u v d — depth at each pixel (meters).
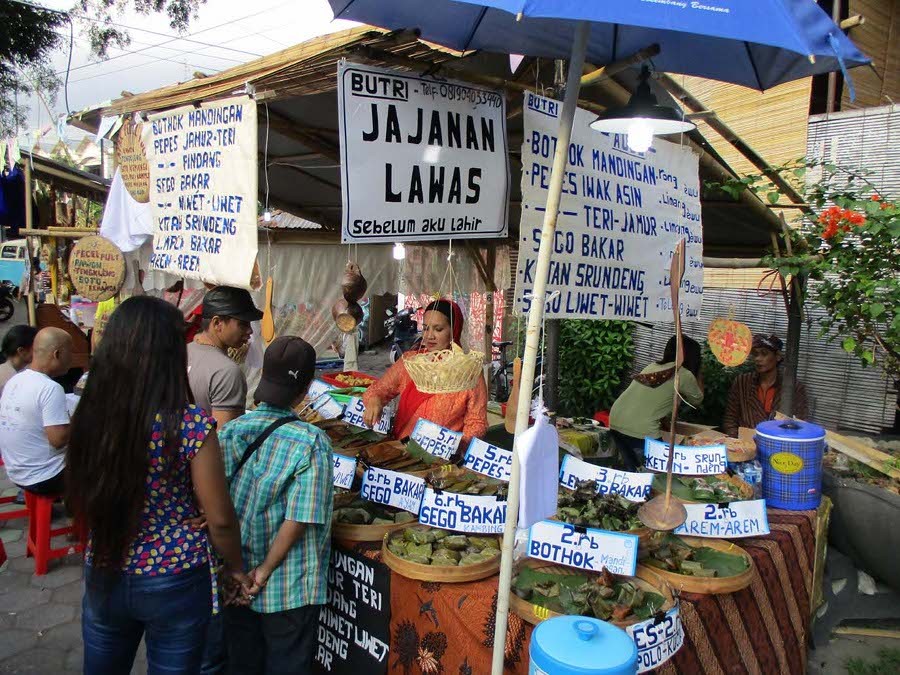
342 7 2.15
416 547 2.14
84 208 6.77
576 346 6.45
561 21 2.15
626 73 2.54
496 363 7.93
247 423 2.15
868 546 3.06
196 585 1.77
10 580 3.68
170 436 1.65
